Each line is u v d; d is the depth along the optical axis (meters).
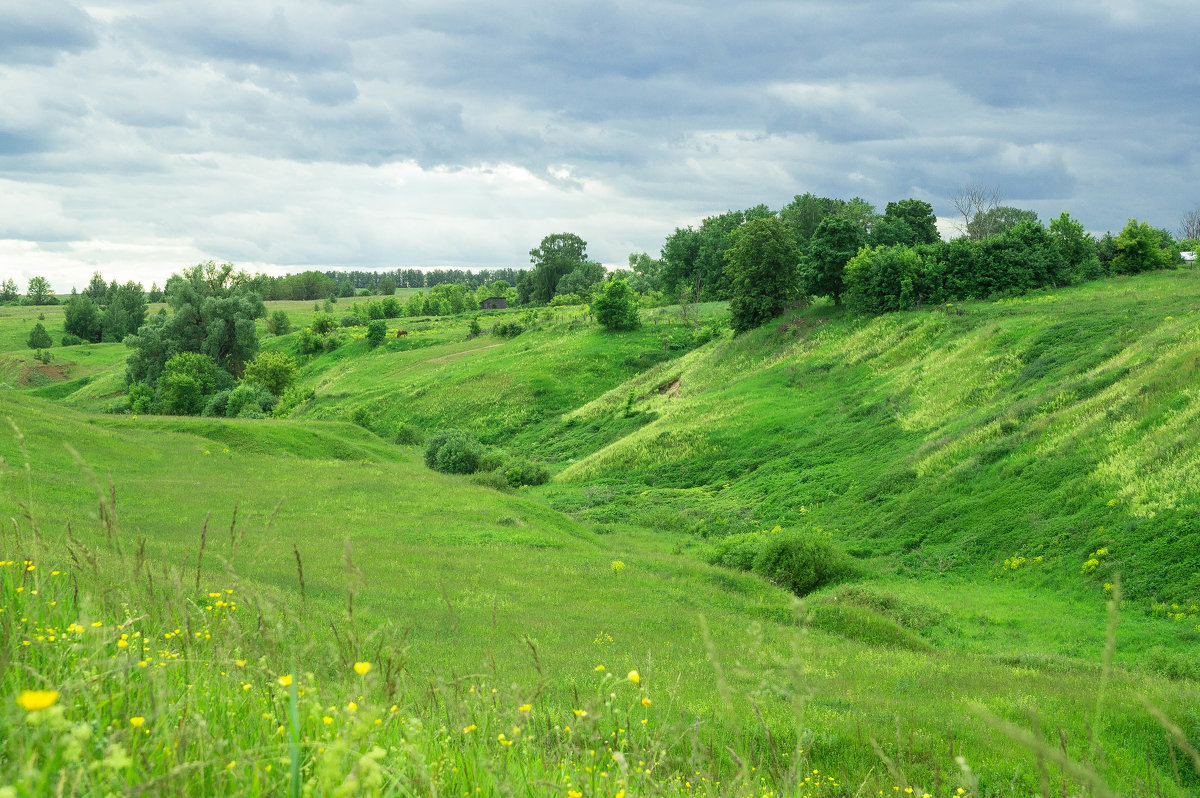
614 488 57.97
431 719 3.45
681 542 41.69
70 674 2.95
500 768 2.86
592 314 122.38
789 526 42.75
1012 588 29.44
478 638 18.11
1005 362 52.28
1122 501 30.31
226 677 3.33
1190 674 19.55
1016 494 35.22
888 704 13.02
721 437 61.62
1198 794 6.38
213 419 62.56
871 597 27.95
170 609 3.51
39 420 47.19
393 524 35.91
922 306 70.62
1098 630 24.14
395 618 18.38
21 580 4.01
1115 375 41.09
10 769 1.91
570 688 10.86
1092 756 9.98
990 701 13.31
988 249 69.50
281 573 21.30
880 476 44.00
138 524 27.75
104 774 1.93
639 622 22.69
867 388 60.66
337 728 2.63
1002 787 8.84
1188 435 31.30
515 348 115.06
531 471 63.84
